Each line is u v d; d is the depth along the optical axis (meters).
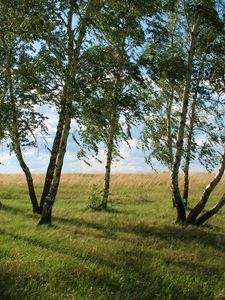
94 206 29.05
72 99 20.73
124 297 11.88
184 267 15.27
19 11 20.64
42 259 13.98
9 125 25.64
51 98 21.77
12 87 24.06
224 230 22.23
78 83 20.19
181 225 22.67
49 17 20.69
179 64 22.47
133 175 48.38
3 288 11.35
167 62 22.48
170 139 30.62
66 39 21.22
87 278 12.70
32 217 25.23
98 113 21.34
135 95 23.11
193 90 24.11
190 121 28.81
